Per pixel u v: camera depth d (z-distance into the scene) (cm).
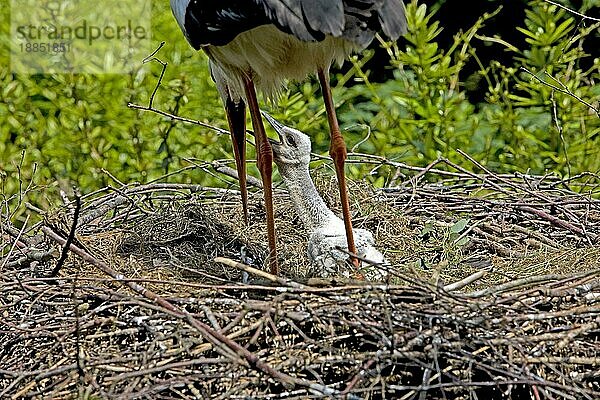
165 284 820
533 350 693
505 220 1060
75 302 715
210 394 690
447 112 1349
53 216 984
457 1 1739
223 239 996
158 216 1018
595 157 1326
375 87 1582
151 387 670
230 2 774
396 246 988
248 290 822
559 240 1005
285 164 914
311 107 1537
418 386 677
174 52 1378
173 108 1349
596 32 1559
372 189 1102
